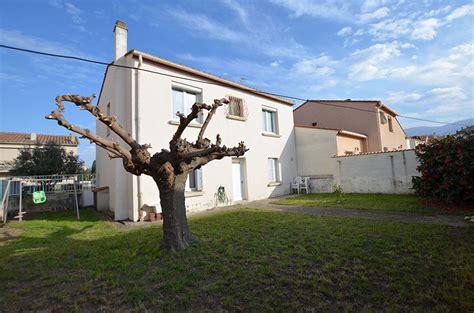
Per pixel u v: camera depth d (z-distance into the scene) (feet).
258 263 13.69
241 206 36.68
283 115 52.54
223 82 40.34
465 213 23.45
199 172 36.22
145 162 15.92
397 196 36.55
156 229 23.06
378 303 9.45
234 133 41.70
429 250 14.11
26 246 19.11
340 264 12.90
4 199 31.76
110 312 9.78
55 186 42.65
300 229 20.07
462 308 8.76
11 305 10.69
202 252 15.70
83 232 23.40
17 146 79.05
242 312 9.31
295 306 9.41
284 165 51.06
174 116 34.50
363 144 58.90
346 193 44.14
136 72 30.71
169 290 11.14
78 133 13.26
